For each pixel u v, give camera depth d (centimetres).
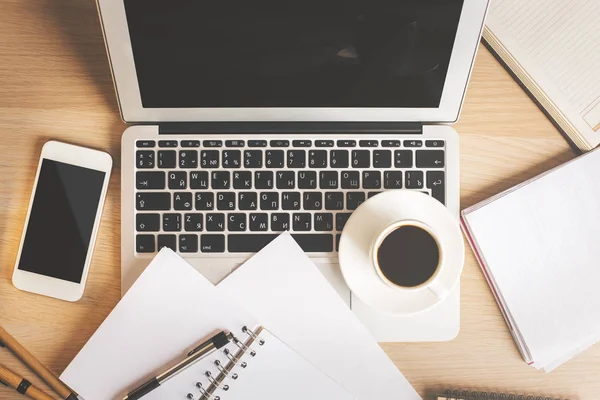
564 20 67
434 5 58
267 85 63
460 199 69
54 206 66
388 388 66
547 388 68
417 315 66
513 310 65
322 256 66
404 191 63
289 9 58
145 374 65
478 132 69
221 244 65
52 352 66
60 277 65
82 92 67
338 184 66
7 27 67
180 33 59
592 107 66
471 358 68
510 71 68
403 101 64
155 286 65
